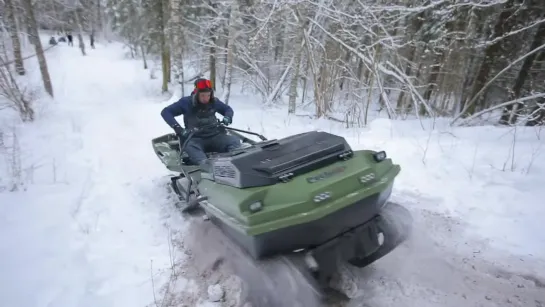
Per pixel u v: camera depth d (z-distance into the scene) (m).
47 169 5.90
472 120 9.74
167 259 3.61
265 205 2.54
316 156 2.90
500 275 3.10
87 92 17.44
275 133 8.16
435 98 16.86
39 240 3.76
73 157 6.64
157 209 4.69
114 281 3.27
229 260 3.33
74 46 43.19
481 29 14.54
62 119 9.88
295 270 2.65
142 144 7.64
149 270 3.44
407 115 13.01
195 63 19.25
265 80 16.00
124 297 3.07
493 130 7.78
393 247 3.05
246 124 9.23
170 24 15.97
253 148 3.44
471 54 15.34
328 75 12.05
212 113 4.96
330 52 12.68
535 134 7.29
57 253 3.58
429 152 6.04
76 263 3.45
